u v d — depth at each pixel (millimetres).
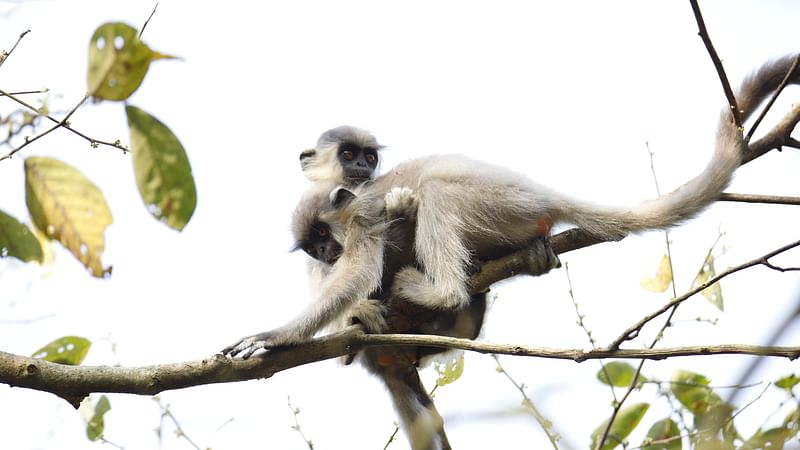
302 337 11625
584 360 9164
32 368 9094
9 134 7281
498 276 13625
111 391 9492
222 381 10375
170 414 11328
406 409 13078
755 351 7230
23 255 8336
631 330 9078
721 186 13109
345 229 14891
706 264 12039
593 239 13867
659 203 13586
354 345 11016
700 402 11172
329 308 12477
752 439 8055
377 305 13328
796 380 9375
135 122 6277
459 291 13352
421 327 13492
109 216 7320
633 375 11844
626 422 11438
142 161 6422
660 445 11172
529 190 14117
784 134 12930
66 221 7270
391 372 13383
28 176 7203
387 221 14484
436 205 14086
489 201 13961
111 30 5906
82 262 7309
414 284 13617
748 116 13500
